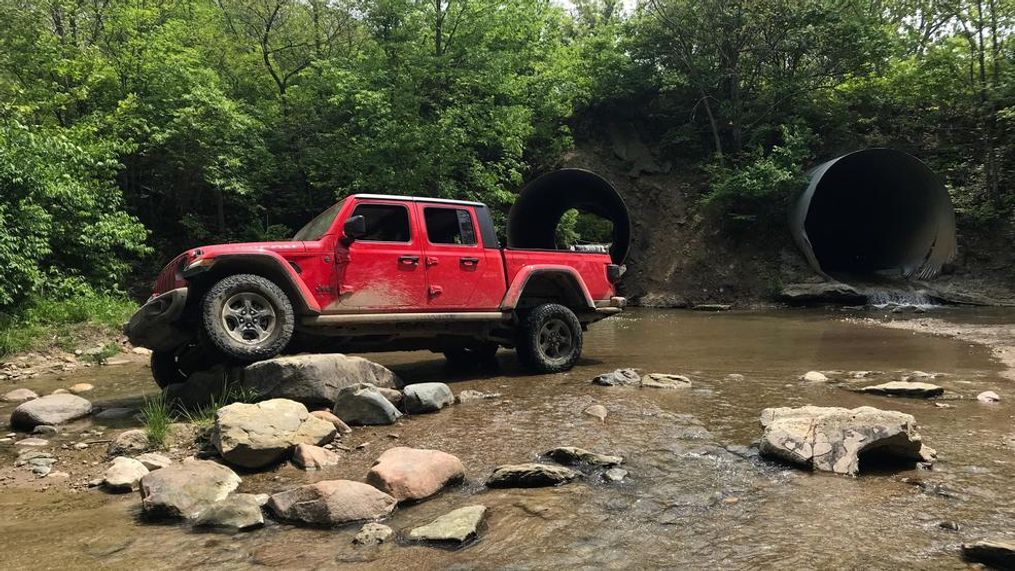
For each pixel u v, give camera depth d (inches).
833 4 949.8
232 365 215.3
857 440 141.3
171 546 106.3
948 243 780.0
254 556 101.0
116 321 459.8
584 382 261.9
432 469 132.7
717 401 215.0
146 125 714.2
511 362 331.0
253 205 855.7
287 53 1130.0
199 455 163.6
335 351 262.8
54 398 218.5
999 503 116.9
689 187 1005.2
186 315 223.3
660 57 1074.7
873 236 948.6
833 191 945.5
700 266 888.9
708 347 391.5
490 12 825.5
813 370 284.0
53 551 105.3
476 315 272.4
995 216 810.2
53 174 492.7
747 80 1041.5
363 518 115.7
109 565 98.9
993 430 170.1
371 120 786.2
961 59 956.0
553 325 299.3
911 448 140.9
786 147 881.5
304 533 111.3
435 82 831.1
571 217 1050.1
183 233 865.5
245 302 215.9
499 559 96.7
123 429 201.5
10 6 722.2
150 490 126.8
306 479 143.9
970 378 253.6
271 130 878.4
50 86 735.1
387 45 804.6
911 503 117.5
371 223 257.3
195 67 829.8
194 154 763.4
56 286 485.7
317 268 237.8
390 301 252.5
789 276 836.0
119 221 558.9
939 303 717.9
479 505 117.5
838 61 976.3
